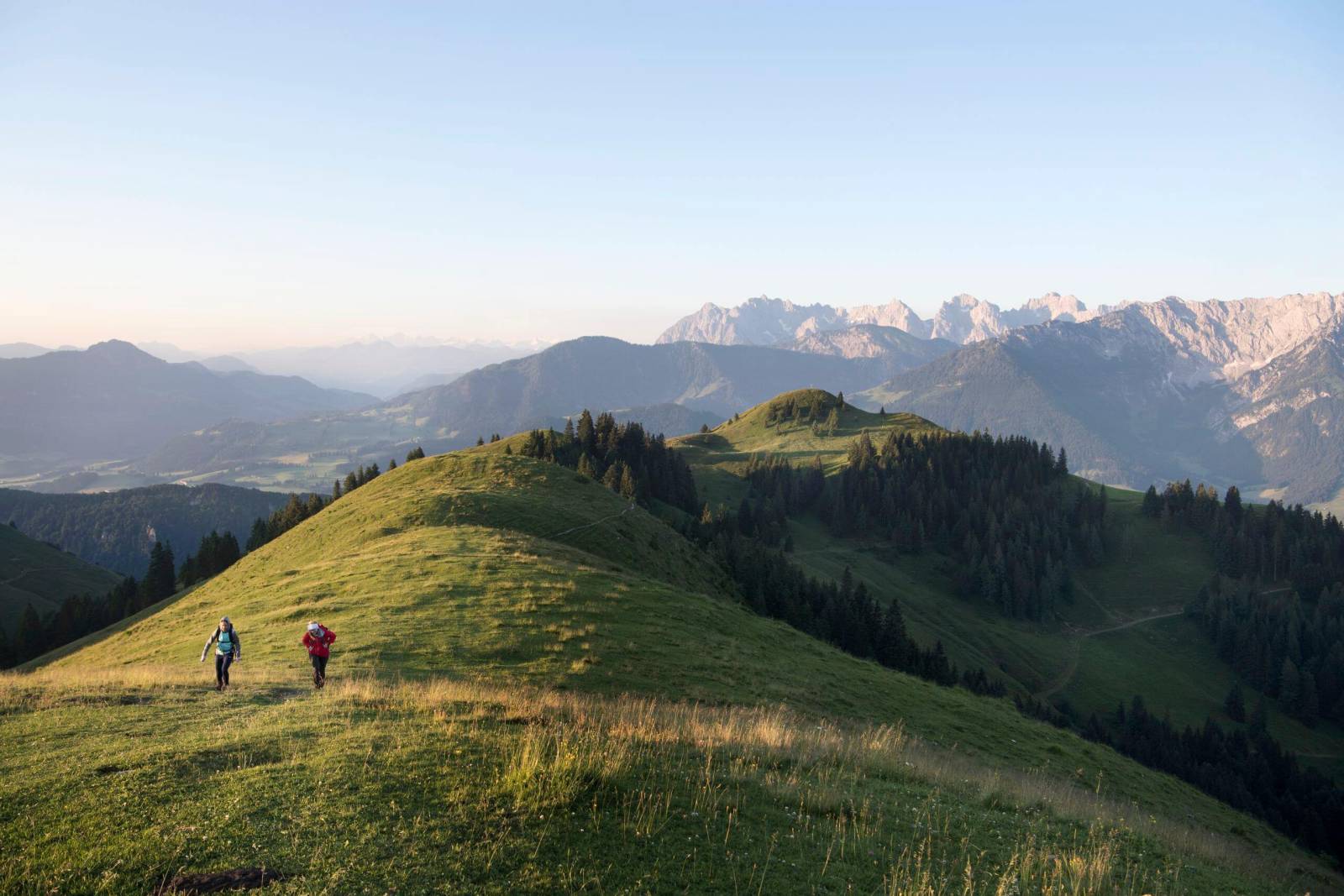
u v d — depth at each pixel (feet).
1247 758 389.19
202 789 37.11
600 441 579.48
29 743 47.78
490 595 122.31
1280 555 632.79
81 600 474.08
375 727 50.29
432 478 263.49
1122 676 514.68
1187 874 48.55
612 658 100.32
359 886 28.19
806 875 35.27
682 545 256.11
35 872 27.99
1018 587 595.06
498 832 33.86
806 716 94.12
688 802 41.63
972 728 118.93
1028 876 40.22
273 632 106.22
